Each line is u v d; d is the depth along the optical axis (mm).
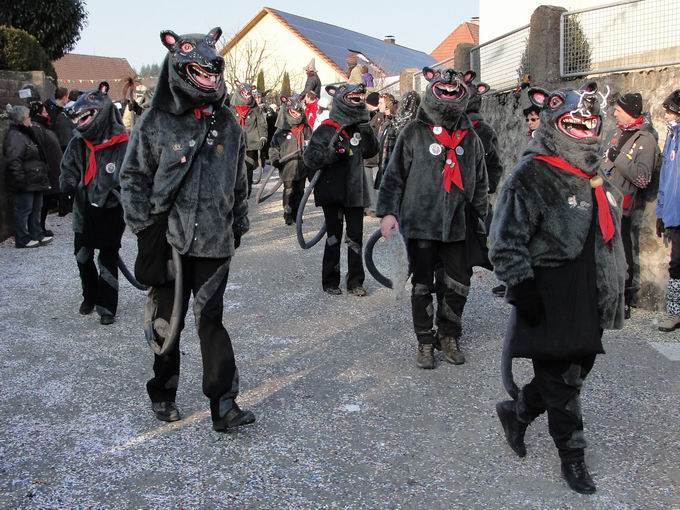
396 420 4402
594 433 4184
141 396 4824
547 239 3445
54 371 5316
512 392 3842
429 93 5234
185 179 4020
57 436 4230
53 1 19797
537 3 12914
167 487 3635
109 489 3621
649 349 5637
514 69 10008
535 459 3893
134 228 4043
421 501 3484
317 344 5879
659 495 3512
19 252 10000
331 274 7527
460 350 5535
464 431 4246
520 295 3451
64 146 12477
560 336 3393
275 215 12852
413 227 5277
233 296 7445
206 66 3885
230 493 3566
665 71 6754
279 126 11633
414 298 5340
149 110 4039
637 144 6215
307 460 3898
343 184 7266
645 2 7500
